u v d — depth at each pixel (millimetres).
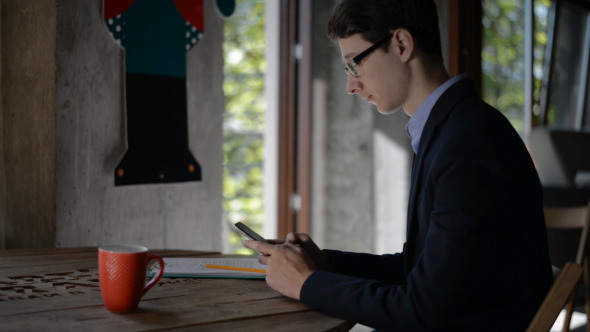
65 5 2174
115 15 2312
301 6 3715
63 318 967
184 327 949
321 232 3791
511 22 4629
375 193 3967
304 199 3717
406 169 4070
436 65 1242
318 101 3742
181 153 2572
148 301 1097
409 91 1242
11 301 1064
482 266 1063
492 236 1062
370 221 3955
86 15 2240
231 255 1632
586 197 4383
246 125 5344
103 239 2340
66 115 2199
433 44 1229
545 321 983
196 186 2670
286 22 3732
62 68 2178
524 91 4902
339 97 3820
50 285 1202
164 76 2494
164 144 2504
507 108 4691
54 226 2066
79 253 1596
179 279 1296
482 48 4238
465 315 1072
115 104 2350
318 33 3730
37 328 910
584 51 5660
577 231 3719
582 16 5633
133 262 1001
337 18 1261
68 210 2221
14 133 1963
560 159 4668
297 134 3742
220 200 2775
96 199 2307
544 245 1177
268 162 3811
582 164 4754
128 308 1014
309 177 3723
